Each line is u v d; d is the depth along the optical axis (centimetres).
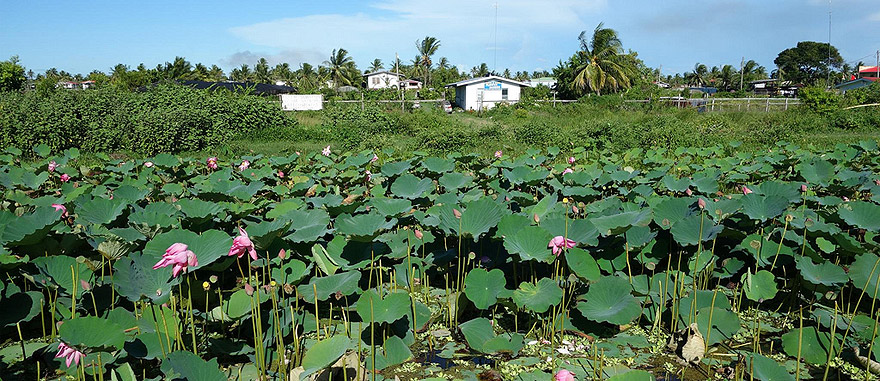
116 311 338
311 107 2858
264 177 835
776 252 420
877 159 970
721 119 2233
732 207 463
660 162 1023
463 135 1631
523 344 362
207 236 385
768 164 893
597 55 3997
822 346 343
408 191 592
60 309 376
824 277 386
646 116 2516
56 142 1516
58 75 7325
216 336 373
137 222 467
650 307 395
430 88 5834
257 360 320
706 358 352
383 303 347
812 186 712
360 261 425
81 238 456
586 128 1777
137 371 330
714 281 456
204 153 1575
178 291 396
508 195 591
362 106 2731
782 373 303
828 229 445
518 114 3134
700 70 8594
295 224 489
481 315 416
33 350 354
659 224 438
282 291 397
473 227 420
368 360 339
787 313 413
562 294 365
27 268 414
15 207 589
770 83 7275
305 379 299
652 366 344
